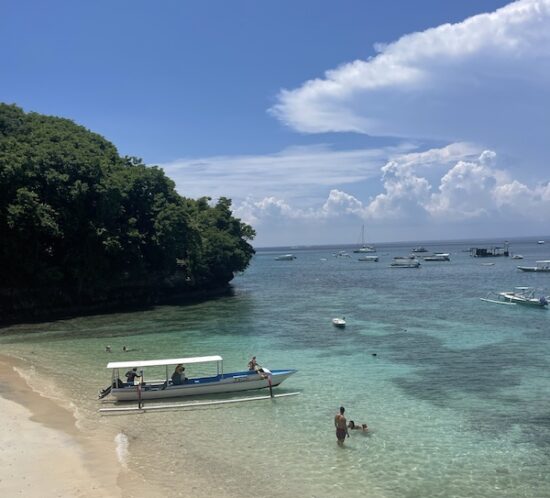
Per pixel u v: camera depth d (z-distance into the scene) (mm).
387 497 17797
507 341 45469
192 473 19297
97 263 69438
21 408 26094
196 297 87812
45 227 61688
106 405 27453
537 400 28578
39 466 19188
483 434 23547
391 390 30609
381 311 66062
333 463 20453
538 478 19266
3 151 63500
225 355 40719
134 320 60969
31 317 63438
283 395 29469
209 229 97375
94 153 78375
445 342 45281
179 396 28812
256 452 21453
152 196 81312
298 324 56281
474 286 99125
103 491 17391
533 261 185125
